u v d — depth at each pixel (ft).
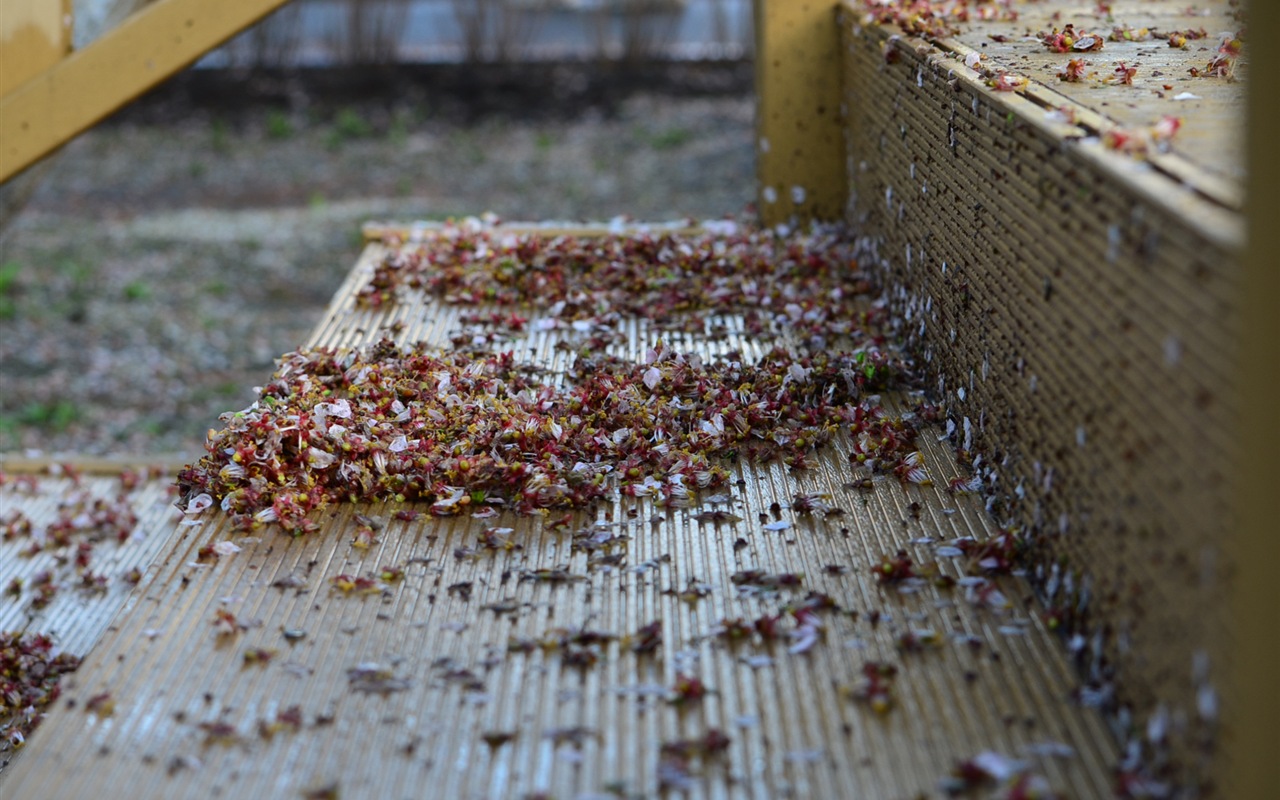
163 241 24.43
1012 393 6.53
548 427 7.54
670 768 5.00
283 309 21.15
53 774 5.11
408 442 7.47
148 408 17.63
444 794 4.97
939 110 7.89
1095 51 8.21
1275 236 3.80
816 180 11.84
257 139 31.12
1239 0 9.26
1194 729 4.45
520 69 34.81
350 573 6.51
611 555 6.58
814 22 11.48
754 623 5.88
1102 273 5.23
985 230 6.95
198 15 10.12
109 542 10.73
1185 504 4.48
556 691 5.54
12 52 10.12
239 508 7.03
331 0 35.24
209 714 5.47
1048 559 6.00
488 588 6.35
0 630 9.28
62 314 20.97
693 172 27.17
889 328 9.36
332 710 5.48
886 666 5.54
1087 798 4.78
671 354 8.67
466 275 10.43
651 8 34.60
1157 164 5.07
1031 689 5.41
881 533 6.70
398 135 30.91
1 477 11.91
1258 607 3.97
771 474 7.39
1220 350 4.17
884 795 4.85
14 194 14.96
